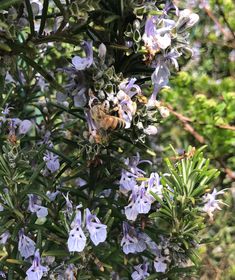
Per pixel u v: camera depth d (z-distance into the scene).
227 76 0.43
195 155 0.22
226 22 0.40
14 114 0.27
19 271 0.21
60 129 0.26
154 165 0.30
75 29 0.20
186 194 0.21
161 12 0.19
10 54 0.19
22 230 0.21
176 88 0.37
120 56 0.21
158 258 0.22
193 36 0.39
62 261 0.21
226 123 0.37
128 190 0.21
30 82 0.28
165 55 0.19
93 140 0.20
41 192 0.20
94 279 0.21
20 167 0.20
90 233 0.19
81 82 0.20
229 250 0.38
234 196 0.38
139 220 0.22
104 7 0.20
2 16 0.18
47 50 0.29
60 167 0.25
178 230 0.21
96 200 0.22
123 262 0.23
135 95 0.20
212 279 0.37
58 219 0.22
